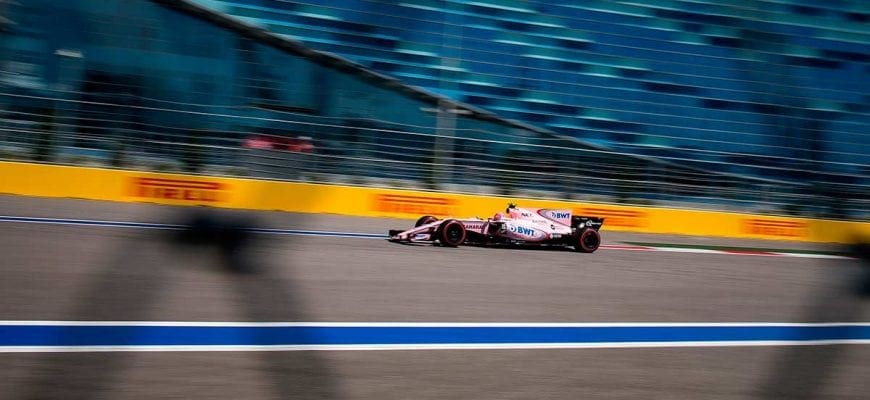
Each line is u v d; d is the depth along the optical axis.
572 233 16.06
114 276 10.32
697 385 7.43
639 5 29.47
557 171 23.97
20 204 17.55
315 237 15.67
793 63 29.73
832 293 13.23
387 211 21.39
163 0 24.80
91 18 23.94
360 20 26.75
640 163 24.53
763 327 10.12
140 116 22.09
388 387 6.74
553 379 7.30
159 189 20.14
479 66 27.45
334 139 23.36
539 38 28.34
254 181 20.61
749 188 24.27
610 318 10.03
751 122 28.55
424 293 10.73
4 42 22.48
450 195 21.86
